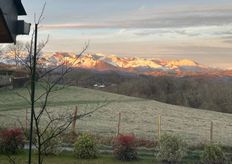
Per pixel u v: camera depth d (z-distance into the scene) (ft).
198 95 295.28
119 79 308.40
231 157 79.87
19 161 64.28
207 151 75.15
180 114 195.11
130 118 161.48
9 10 19.02
